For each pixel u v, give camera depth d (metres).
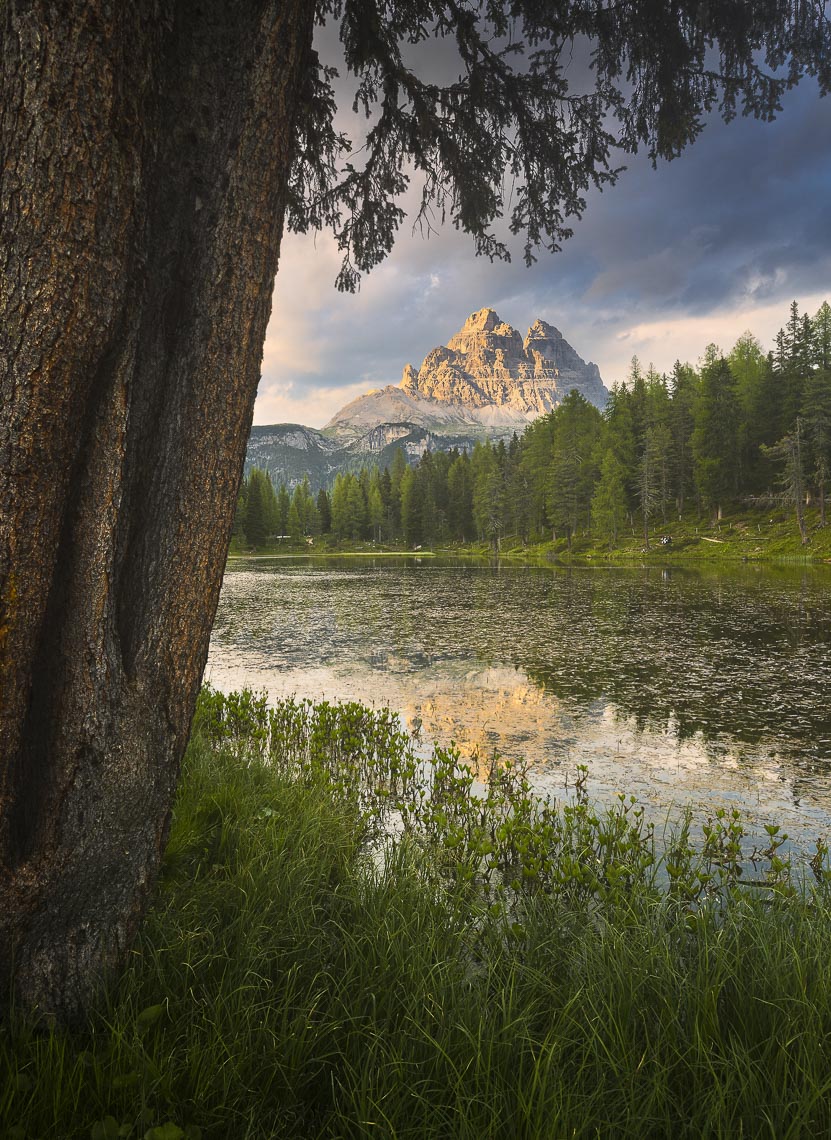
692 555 53.47
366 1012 2.28
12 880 1.84
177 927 2.57
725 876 3.93
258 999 2.29
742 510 60.50
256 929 2.64
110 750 1.96
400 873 3.61
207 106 1.97
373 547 108.88
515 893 3.74
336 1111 1.80
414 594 28.55
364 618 19.84
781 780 6.03
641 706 8.91
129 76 1.67
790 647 13.40
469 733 7.67
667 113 3.67
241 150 2.01
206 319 2.05
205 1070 1.88
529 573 42.97
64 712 1.89
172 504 2.08
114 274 1.71
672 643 14.17
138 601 2.06
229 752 5.88
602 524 62.62
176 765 2.24
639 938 2.73
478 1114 1.81
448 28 3.35
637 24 3.34
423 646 14.36
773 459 54.94
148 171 1.82
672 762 6.58
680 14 3.29
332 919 3.04
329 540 113.62
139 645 2.06
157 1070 1.84
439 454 124.25
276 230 2.19
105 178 1.65
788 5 3.29
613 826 4.63
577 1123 1.76
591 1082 1.95
